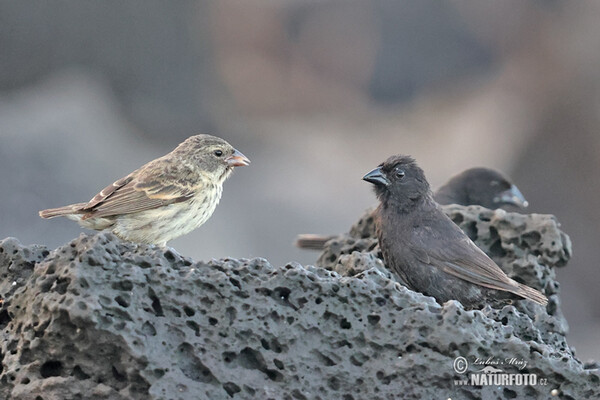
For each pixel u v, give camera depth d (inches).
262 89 1283.2
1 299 279.6
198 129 1015.6
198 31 1024.9
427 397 263.7
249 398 256.7
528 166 956.0
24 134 707.4
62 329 251.0
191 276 261.1
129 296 254.1
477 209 380.8
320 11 1390.3
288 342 263.0
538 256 371.2
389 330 266.7
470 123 1354.6
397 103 1443.2
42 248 285.7
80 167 695.1
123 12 974.4
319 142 1248.2
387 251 361.1
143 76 986.7
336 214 869.8
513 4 1318.9
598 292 891.4
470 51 1466.5
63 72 930.1
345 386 263.0
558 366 269.7
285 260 783.1
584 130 943.0
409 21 1459.2
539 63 1013.8
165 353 253.6
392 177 359.9
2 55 915.4
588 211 924.6
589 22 990.4
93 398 252.5
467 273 343.6
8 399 259.8
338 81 1407.5
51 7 930.1
